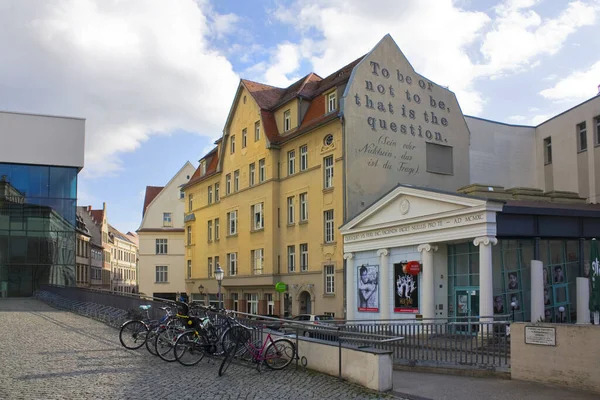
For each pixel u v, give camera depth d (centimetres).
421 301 2528
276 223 3797
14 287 4972
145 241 6862
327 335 1445
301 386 1122
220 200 4631
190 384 1115
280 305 3741
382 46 3434
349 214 3139
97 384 1095
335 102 3391
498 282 2397
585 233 2428
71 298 3372
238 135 4347
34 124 5288
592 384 1102
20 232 5072
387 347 1591
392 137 3369
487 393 1093
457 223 2320
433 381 1252
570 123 3825
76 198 5319
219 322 1452
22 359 1391
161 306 1873
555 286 2519
